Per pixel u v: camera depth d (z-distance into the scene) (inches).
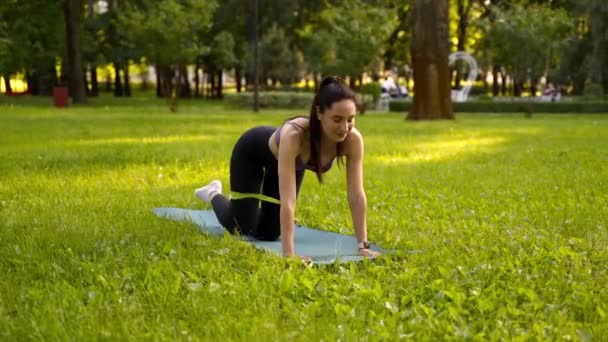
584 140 693.3
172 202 304.7
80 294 154.6
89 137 676.7
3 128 780.0
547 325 136.5
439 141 672.4
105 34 2031.3
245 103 1504.7
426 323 136.3
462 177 398.9
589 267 184.4
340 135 187.8
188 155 495.8
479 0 1946.4
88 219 251.8
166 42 1330.0
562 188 348.8
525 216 266.2
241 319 139.0
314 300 153.2
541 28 1295.5
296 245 216.1
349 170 200.7
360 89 1585.9
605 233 233.5
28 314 142.9
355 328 135.2
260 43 1961.1
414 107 1087.0
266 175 225.0
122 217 260.8
